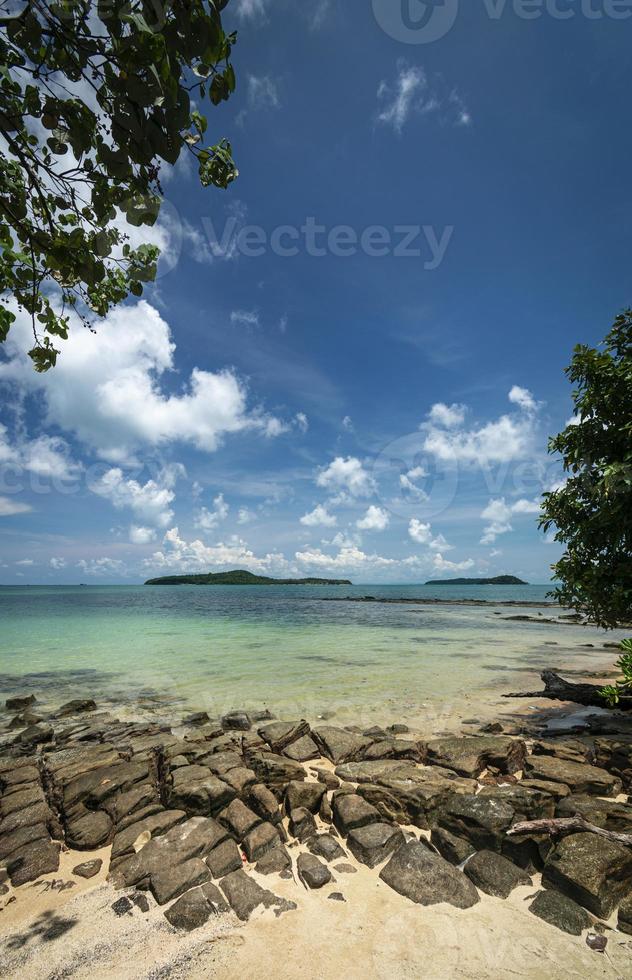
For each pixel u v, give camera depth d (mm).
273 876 4047
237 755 6727
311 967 3080
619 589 6922
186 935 3393
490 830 4246
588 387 7391
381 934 3365
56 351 4535
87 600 78500
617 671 15195
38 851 4520
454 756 6672
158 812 5152
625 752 6461
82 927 3506
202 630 28094
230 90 2783
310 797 5332
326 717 9766
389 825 4652
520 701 10977
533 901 3658
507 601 74250
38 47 2463
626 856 3781
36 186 3297
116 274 4438
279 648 20250
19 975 3088
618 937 3297
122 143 2646
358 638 24047
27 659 17766
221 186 3416
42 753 7961
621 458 6934
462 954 3166
